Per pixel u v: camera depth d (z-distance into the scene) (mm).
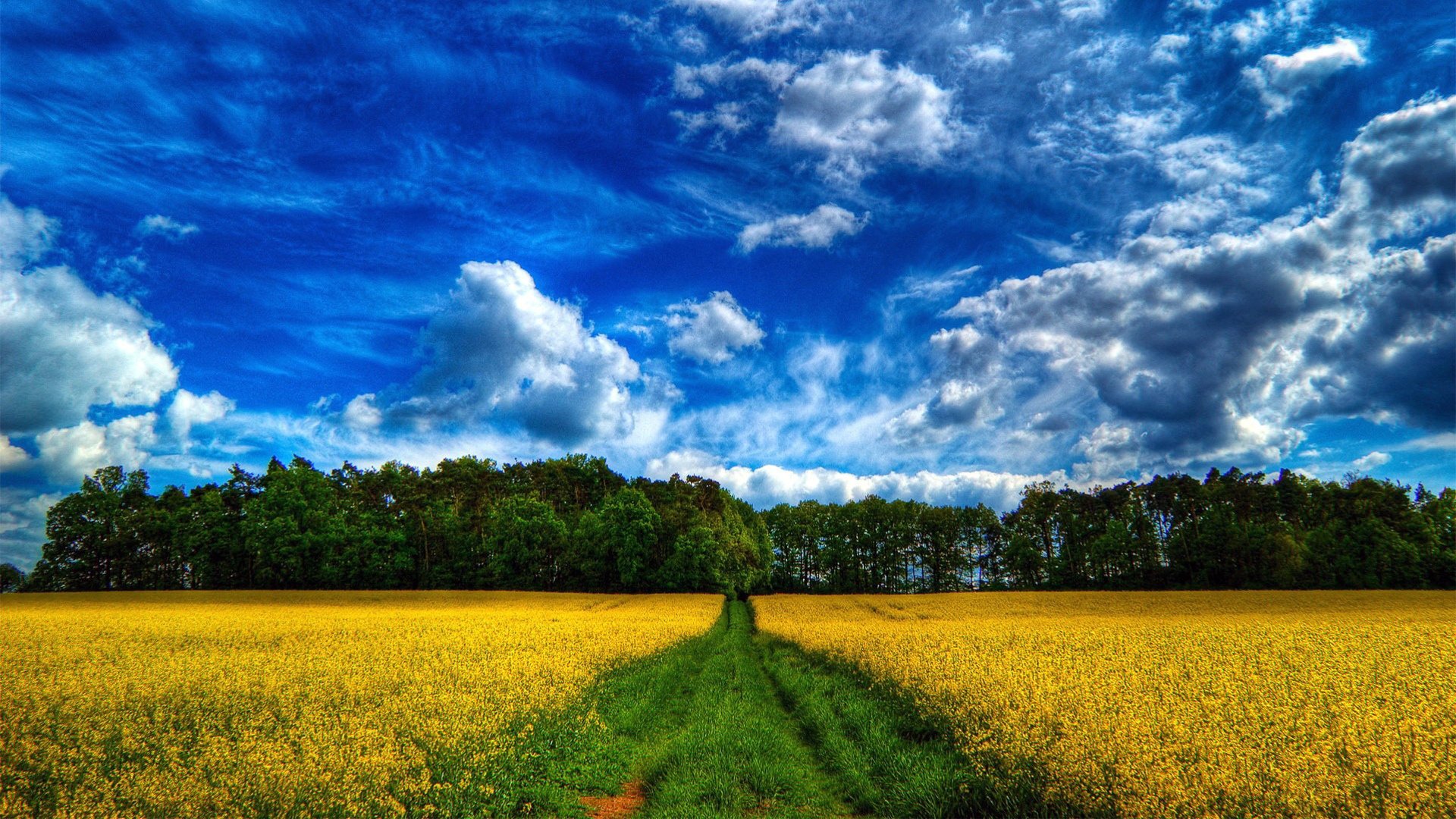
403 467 82875
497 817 7293
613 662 17031
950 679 12461
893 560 98812
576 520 77312
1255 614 41219
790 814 7734
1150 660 15172
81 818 6211
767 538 89750
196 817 6234
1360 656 15727
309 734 9016
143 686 12695
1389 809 5477
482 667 14789
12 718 10141
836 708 13094
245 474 71625
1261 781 6125
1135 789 6297
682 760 9359
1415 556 66000
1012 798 7109
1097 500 90875
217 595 58812
